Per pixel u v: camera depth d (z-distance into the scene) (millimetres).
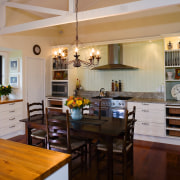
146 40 4156
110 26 4836
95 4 4676
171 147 3580
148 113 3914
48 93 5441
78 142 2668
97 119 2971
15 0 3953
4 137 4125
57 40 5633
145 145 3707
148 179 2412
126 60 4781
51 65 5465
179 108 3641
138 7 2482
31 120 2934
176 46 4078
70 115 3277
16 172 986
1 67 4699
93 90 5305
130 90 4789
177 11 4047
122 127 2490
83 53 5348
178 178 2428
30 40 4770
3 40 4062
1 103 3977
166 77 4258
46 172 999
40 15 4871
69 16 3014
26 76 4691
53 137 2846
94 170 2707
